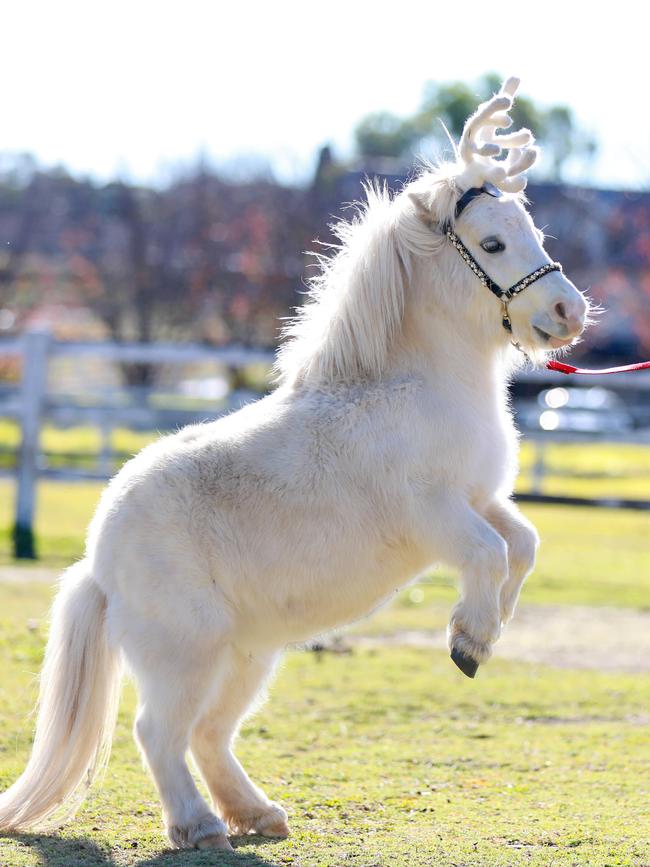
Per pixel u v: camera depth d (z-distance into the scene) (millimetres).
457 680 11625
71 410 20500
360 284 7082
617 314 53375
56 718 6988
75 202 62531
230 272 50969
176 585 6645
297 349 7406
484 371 7160
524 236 6957
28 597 14703
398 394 6895
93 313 53219
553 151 70688
